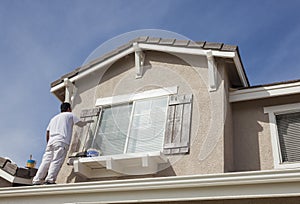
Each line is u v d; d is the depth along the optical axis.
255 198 3.88
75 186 4.35
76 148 5.51
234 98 5.62
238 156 5.27
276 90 5.42
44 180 5.32
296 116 5.31
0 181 5.85
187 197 3.83
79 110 5.75
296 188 3.45
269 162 5.05
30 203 4.61
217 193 3.72
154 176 5.00
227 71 5.76
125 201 4.10
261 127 5.38
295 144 5.11
